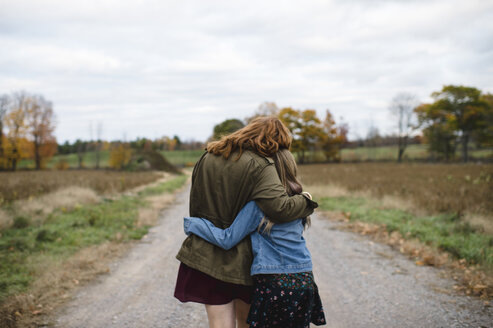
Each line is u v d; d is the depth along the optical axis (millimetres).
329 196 13414
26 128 59469
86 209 9617
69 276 4406
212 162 1873
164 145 107688
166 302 3742
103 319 3295
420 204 9617
